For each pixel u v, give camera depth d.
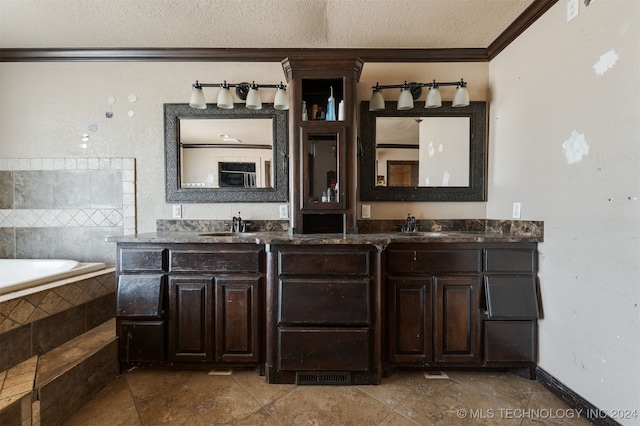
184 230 2.28
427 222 2.29
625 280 1.23
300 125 1.94
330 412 1.44
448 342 1.73
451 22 1.92
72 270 1.87
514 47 1.96
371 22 1.92
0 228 2.27
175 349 1.74
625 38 1.22
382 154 2.29
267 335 1.70
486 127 2.27
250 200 2.31
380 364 1.68
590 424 1.35
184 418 1.39
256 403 1.50
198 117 2.28
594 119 1.36
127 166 2.27
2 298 1.39
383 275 1.73
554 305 1.60
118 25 1.94
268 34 2.05
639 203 1.17
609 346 1.29
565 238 1.53
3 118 2.26
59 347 1.61
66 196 2.28
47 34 2.03
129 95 2.27
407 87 2.12
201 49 2.22
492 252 1.73
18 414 1.16
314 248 1.66
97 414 1.42
